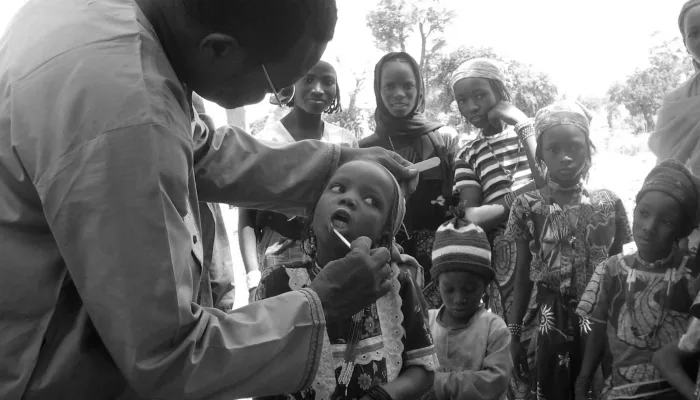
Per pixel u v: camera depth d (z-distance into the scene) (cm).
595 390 373
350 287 188
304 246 247
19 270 167
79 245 161
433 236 431
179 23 181
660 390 332
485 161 452
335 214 226
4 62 177
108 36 170
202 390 169
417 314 245
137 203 161
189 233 174
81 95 163
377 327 236
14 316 167
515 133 455
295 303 182
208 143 228
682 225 337
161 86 170
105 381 176
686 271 337
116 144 161
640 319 341
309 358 180
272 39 184
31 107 165
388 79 456
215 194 229
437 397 318
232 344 172
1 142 169
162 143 166
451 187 448
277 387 180
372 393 228
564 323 381
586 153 398
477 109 465
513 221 407
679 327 334
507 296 427
